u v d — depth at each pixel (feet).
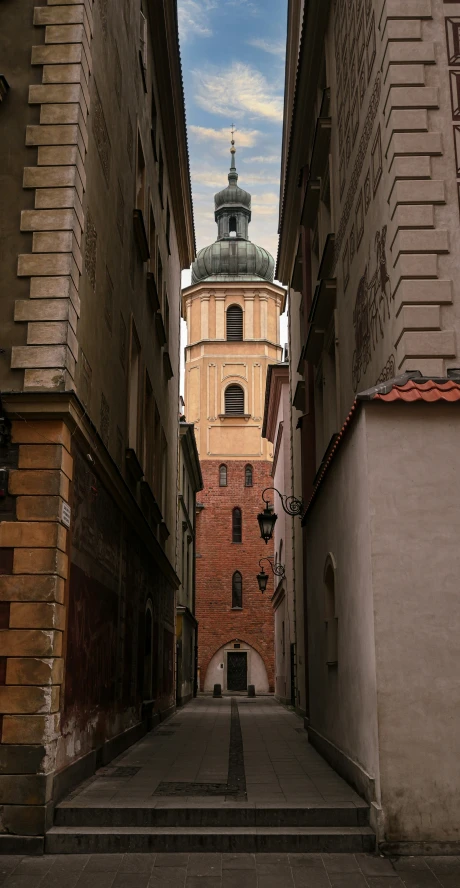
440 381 31.71
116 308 47.57
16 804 28.89
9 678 30.17
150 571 66.74
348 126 47.65
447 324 34.50
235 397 209.97
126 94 52.37
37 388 32.68
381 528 29.76
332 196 53.67
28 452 32.09
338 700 39.75
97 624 40.52
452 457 30.35
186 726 71.97
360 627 32.04
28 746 29.55
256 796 32.04
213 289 214.90
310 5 56.29
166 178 82.38
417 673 28.53
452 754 27.91
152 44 68.59
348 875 25.34
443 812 27.53
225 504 201.57
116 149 47.60
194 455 134.92
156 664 72.13
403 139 36.37
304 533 64.80
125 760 44.80
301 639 85.51
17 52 36.60
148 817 29.53
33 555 31.17
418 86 37.11
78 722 35.47
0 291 33.96
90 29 38.45
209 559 197.77
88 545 37.93
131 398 57.47
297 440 94.89
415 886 24.30
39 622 30.66
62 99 35.88
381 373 38.24
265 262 224.12
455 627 28.96
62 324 33.40
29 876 25.59
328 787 34.30
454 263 35.12
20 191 34.99
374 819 28.22
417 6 37.96
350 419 33.14
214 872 25.82
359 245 43.80
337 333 51.03
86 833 28.45
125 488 48.29
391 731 28.09
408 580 29.32
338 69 51.85
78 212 35.65
